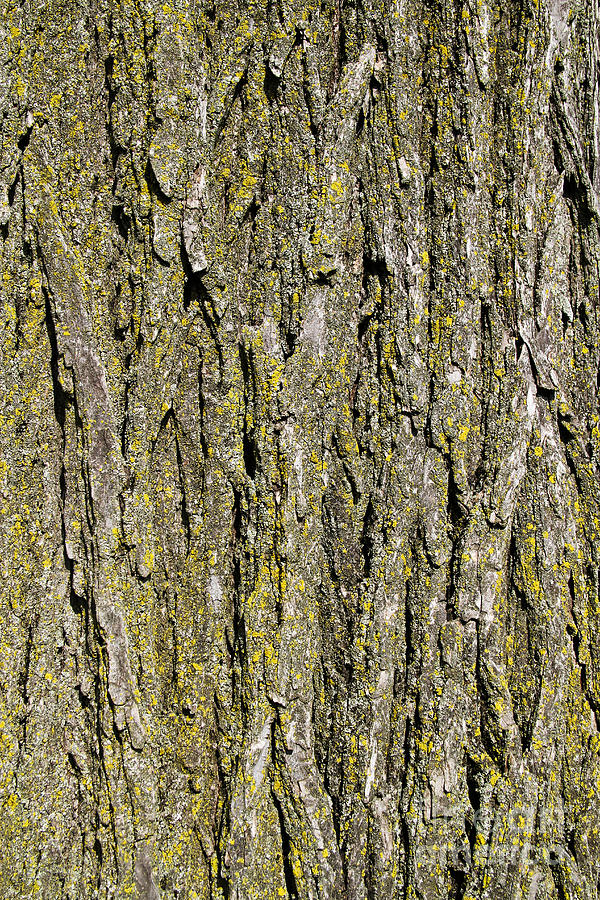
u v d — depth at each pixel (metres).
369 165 1.68
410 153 1.67
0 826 1.66
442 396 1.68
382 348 1.68
